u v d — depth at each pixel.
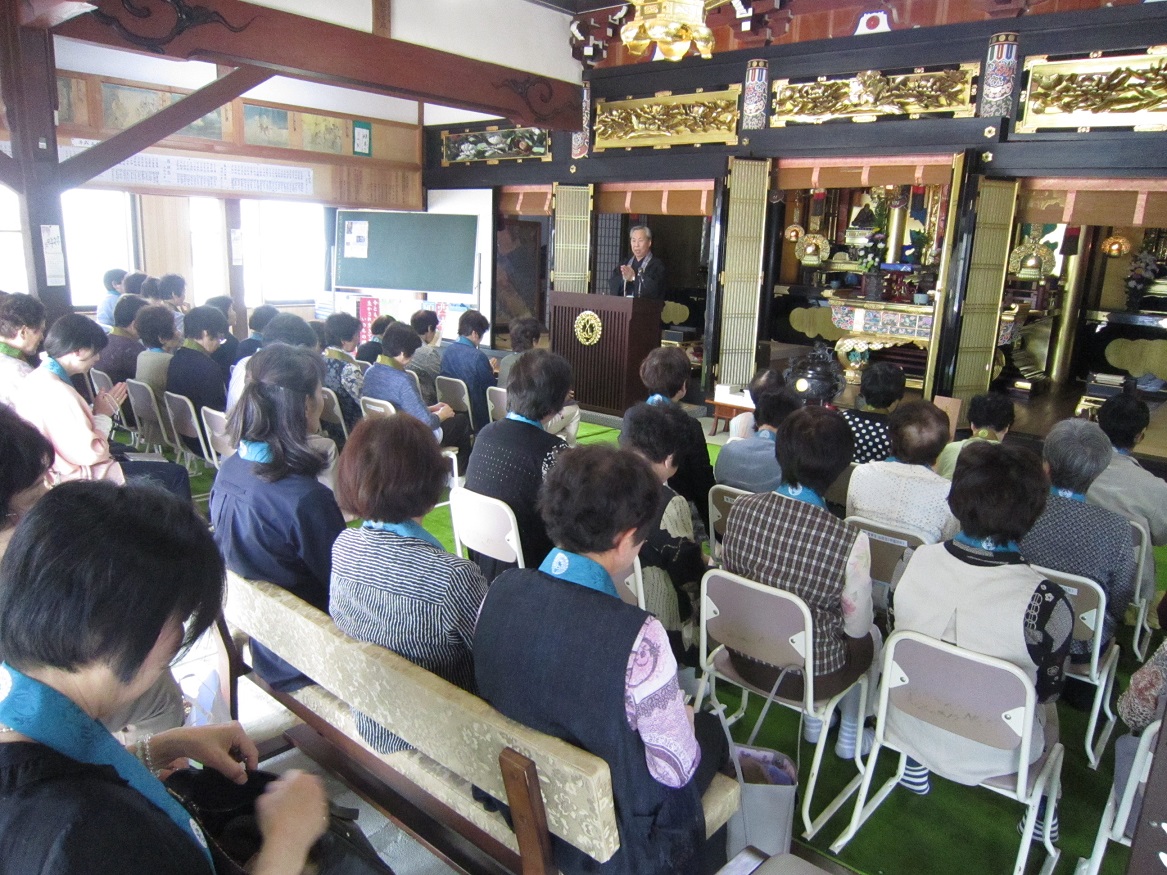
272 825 0.91
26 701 0.71
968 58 5.85
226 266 8.59
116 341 4.75
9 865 0.64
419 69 6.06
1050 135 5.60
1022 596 1.71
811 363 4.18
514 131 8.74
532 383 2.54
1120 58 5.28
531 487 2.49
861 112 6.36
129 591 0.71
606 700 1.25
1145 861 1.15
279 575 1.91
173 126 4.93
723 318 7.20
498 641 1.35
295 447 1.89
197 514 0.82
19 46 4.30
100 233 8.30
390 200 9.55
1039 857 2.07
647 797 1.30
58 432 2.76
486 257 9.36
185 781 1.05
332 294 9.69
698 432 2.86
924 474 2.45
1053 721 1.99
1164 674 1.56
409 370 4.86
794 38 6.62
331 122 8.79
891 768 2.43
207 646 2.72
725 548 2.12
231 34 4.93
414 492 1.56
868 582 2.01
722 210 7.00
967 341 6.15
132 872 0.66
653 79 7.39
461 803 1.63
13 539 0.74
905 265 8.30
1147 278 8.40
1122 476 2.79
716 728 1.71
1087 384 8.08
